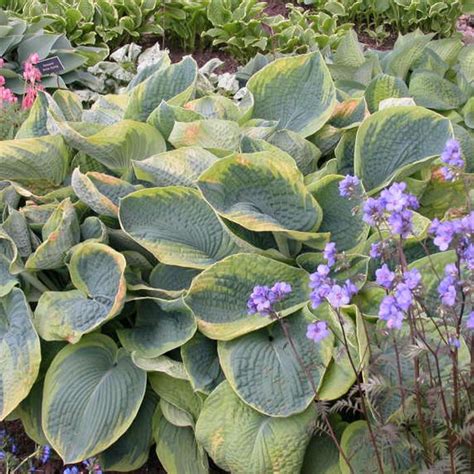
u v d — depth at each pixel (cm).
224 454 121
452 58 208
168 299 136
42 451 135
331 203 142
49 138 152
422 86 183
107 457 133
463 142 163
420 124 151
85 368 132
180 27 309
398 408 115
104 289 136
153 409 137
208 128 152
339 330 122
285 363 124
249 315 130
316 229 138
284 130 156
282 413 119
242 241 134
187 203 141
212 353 133
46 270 148
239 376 123
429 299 127
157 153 158
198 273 141
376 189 144
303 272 134
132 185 148
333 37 290
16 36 243
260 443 119
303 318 129
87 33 295
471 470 106
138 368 132
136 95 170
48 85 233
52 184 161
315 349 124
